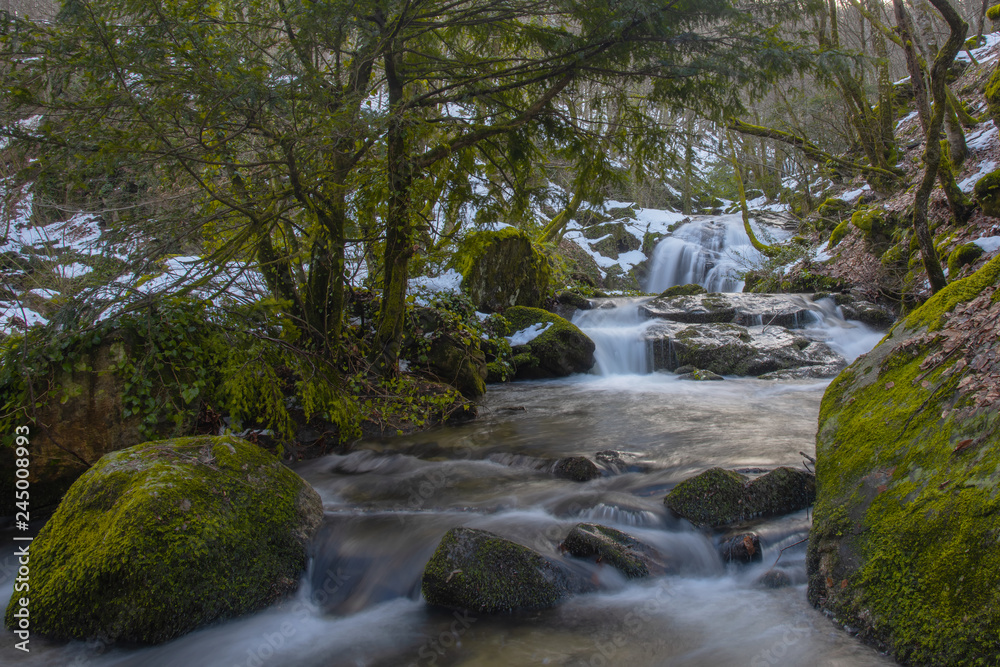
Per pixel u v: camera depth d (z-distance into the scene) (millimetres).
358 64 4770
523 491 4641
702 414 7152
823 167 14234
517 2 5285
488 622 3117
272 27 4812
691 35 5125
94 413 4668
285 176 5164
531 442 6078
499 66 6227
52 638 3043
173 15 4305
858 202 15156
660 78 5875
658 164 6750
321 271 6125
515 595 3209
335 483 5082
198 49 3859
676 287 14555
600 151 6793
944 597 2391
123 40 3863
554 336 10289
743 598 3195
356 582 3561
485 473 5164
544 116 6438
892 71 20797
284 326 5824
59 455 4633
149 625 2955
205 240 5500
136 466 3518
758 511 3885
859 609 2689
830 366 9695
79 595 3021
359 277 7840
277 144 4594
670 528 3871
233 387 5109
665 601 3242
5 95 3736
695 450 5434
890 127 13742
